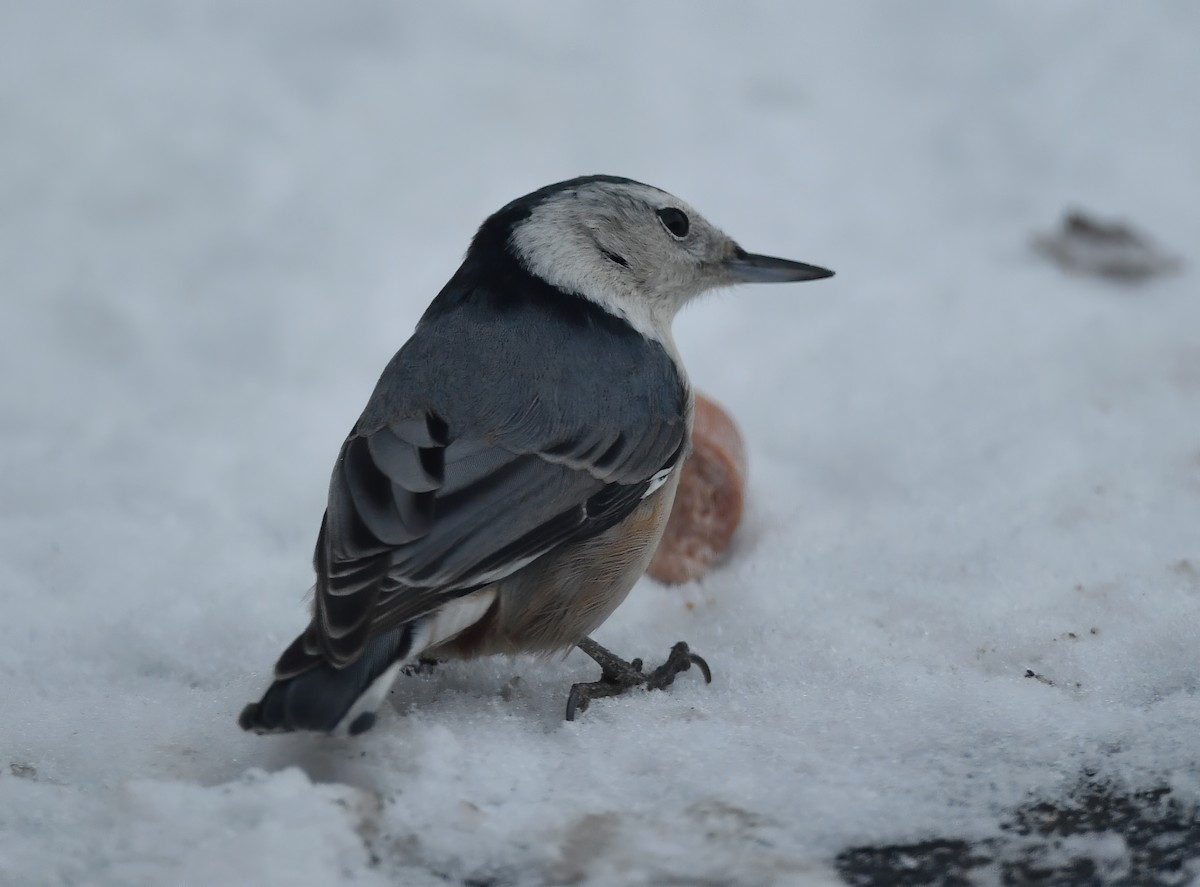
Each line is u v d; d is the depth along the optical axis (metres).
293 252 14.79
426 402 7.64
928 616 8.88
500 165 16.06
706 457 9.94
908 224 15.39
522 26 18.33
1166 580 9.02
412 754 6.95
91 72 17.12
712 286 9.78
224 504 11.20
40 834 6.41
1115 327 13.09
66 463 11.78
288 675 6.56
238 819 6.25
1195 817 6.52
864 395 12.32
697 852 6.30
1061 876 6.16
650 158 16.27
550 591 7.72
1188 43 17.95
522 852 6.31
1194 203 15.52
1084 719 7.38
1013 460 11.05
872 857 6.30
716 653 8.75
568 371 7.94
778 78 17.77
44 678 8.58
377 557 6.87
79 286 14.16
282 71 17.42
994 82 17.62
